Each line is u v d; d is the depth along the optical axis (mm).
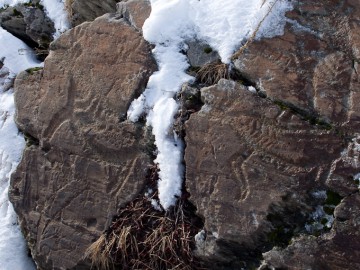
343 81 3709
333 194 3428
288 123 3650
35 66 4887
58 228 4094
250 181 3611
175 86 4012
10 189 4305
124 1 4496
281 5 4020
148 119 3988
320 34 3902
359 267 3242
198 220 3770
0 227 4344
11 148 4562
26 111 4430
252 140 3684
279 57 3871
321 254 3320
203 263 3707
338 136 3551
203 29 4098
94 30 4398
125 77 4160
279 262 3398
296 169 3531
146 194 3900
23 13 5133
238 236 3549
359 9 3939
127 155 4008
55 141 4230
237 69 3918
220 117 3795
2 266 4195
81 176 4102
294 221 3490
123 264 3859
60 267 4039
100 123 4125
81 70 4324
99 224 3969
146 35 4191
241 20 4020
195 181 3752
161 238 3764
